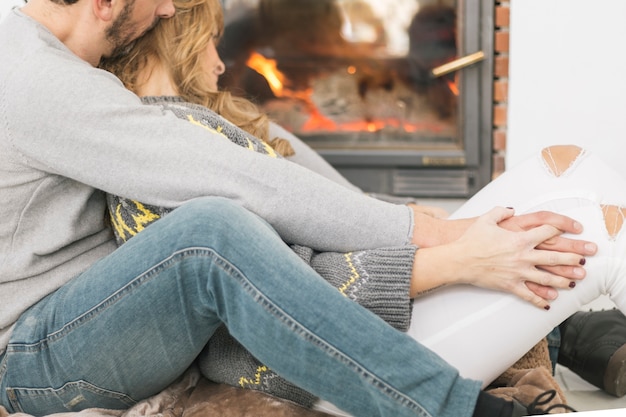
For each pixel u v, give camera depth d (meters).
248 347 1.17
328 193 1.27
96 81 1.26
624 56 2.42
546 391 1.23
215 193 1.24
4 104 1.24
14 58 1.27
